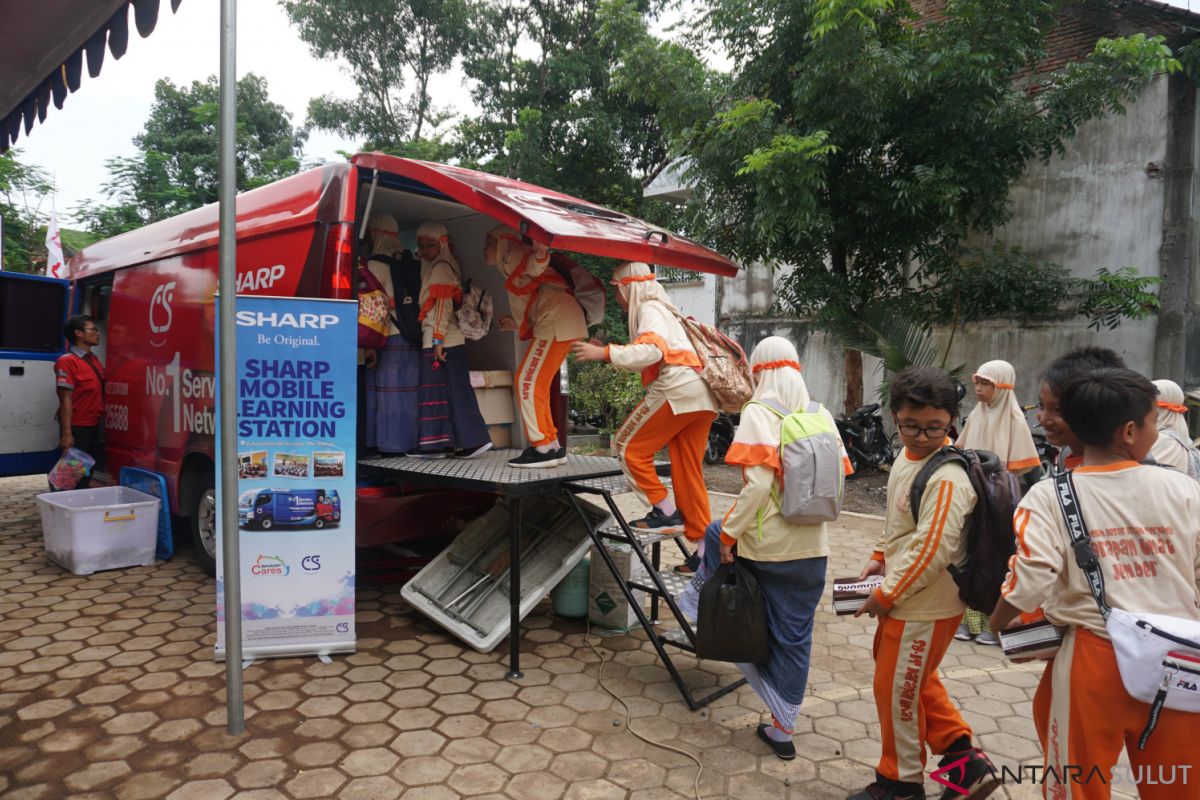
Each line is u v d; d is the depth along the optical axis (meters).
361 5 14.95
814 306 8.89
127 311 6.00
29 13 2.44
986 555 2.27
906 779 2.53
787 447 2.87
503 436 5.22
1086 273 8.95
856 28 7.12
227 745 3.00
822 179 7.70
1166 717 1.72
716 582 2.96
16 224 14.83
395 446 4.46
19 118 3.14
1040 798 2.77
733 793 2.75
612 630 4.31
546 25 15.16
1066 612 1.90
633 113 15.29
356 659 3.88
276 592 3.80
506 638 4.21
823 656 4.07
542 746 3.05
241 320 3.66
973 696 3.65
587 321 4.56
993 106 7.45
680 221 10.23
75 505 5.61
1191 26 8.34
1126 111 8.16
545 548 4.31
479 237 5.30
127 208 17.70
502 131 15.27
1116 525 1.82
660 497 4.09
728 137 8.04
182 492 5.27
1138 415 1.84
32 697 3.37
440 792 2.72
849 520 7.38
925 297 8.79
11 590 4.80
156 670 3.67
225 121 2.94
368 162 4.07
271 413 3.74
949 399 2.36
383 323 4.32
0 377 6.51
